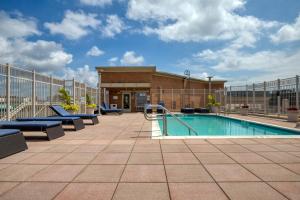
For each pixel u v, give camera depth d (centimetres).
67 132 838
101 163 415
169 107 2541
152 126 1034
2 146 454
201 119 1792
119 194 279
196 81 3034
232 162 418
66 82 1439
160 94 2514
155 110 2155
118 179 331
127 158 448
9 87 863
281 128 982
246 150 513
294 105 1323
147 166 395
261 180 325
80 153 493
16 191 289
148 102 2458
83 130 895
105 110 1880
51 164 408
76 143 611
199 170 372
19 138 514
